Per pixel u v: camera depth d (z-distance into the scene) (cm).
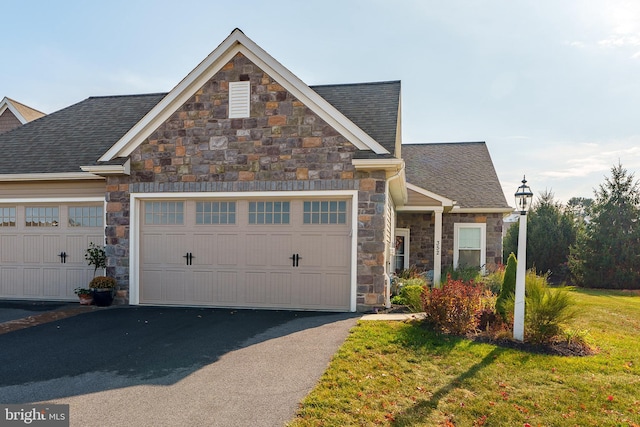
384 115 993
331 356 556
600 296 1491
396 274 1391
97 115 1286
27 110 1551
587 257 1867
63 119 1286
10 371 505
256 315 838
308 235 907
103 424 366
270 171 909
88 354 573
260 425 366
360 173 873
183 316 829
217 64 930
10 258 1070
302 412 391
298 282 909
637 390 478
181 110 947
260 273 924
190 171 941
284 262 915
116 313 863
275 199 918
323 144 888
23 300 1046
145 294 966
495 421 398
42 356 564
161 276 962
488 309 763
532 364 550
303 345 608
